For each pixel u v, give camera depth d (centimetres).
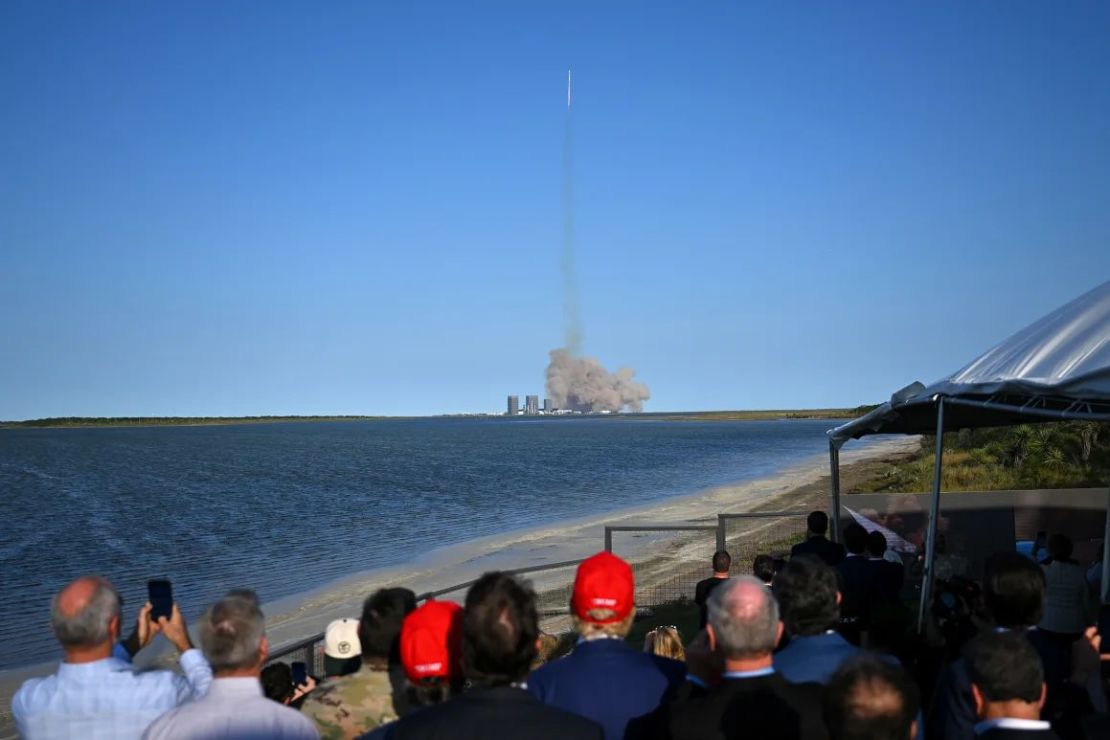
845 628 704
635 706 395
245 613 376
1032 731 346
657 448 12062
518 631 343
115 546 3422
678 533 3034
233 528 3931
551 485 6056
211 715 367
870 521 1370
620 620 412
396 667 423
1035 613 471
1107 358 732
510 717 333
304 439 17762
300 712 402
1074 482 2867
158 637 1623
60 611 394
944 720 427
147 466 9200
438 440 16388
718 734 353
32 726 395
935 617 711
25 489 6519
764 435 17475
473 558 2778
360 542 3366
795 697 360
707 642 420
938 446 910
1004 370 820
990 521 1306
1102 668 561
